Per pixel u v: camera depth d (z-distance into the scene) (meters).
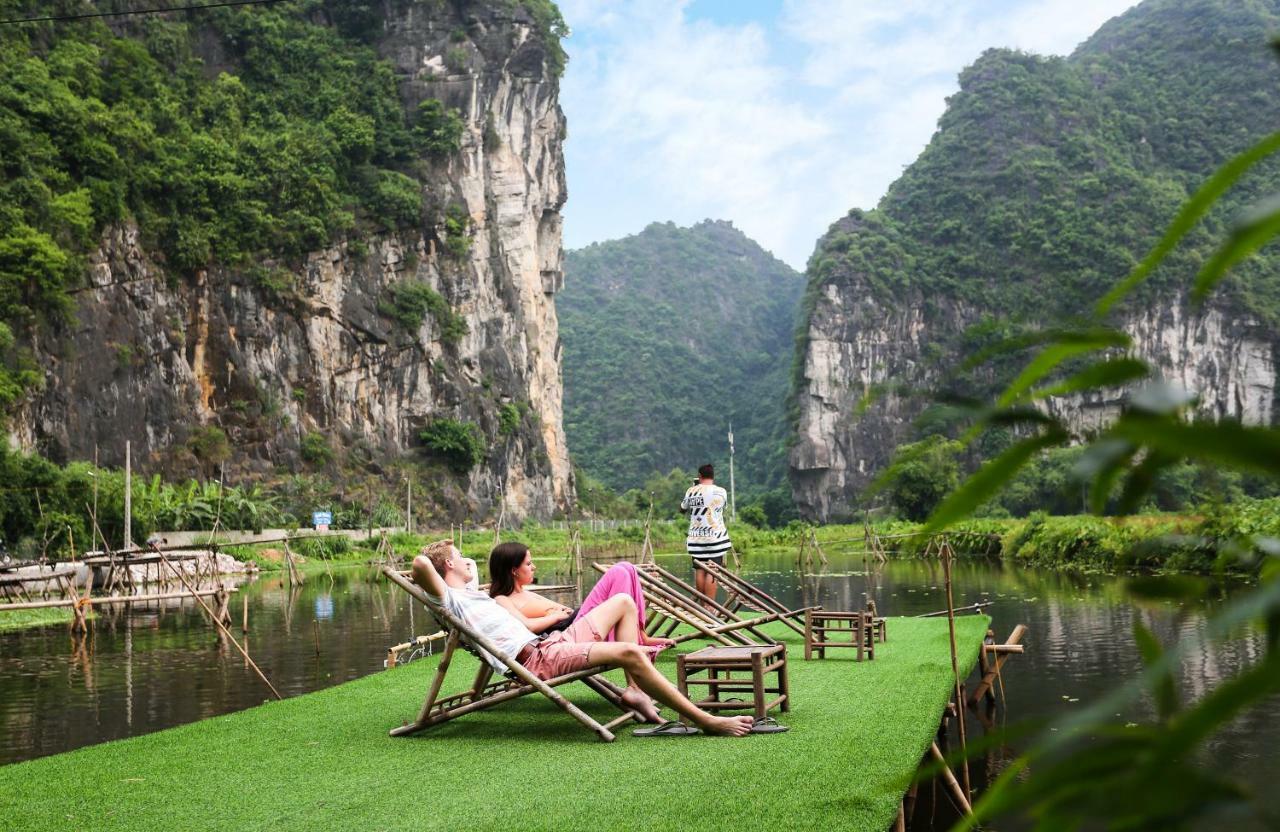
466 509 62.03
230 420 53.28
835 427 92.38
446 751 4.45
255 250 55.69
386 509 53.88
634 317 152.38
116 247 48.78
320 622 14.27
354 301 59.50
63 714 7.16
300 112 62.44
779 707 5.16
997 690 7.43
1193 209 0.70
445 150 65.06
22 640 12.46
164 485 47.50
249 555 37.06
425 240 64.12
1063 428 0.77
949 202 98.94
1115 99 103.00
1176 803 0.67
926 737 4.28
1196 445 0.64
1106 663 8.32
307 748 4.60
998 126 100.75
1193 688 6.78
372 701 5.91
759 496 103.00
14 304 42.12
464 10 68.75
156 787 3.93
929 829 4.55
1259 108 98.00
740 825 3.12
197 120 57.69
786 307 168.00
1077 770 0.73
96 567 23.27
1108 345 0.77
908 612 13.38
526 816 3.31
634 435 134.38
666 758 4.07
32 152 45.72
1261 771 4.74
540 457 71.56
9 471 30.91
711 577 8.49
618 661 4.64
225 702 7.55
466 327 64.94
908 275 95.25
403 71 66.00
